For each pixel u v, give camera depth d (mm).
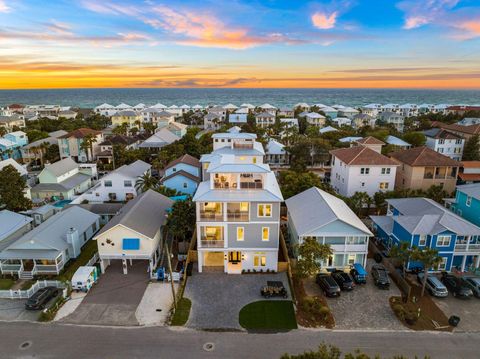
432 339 24672
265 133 105312
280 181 56188
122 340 24422
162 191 49812
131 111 141750
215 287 31172
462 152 75125
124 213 36312
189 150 78625
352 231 33062
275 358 22719
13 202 44438
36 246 33531
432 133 83625
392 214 44250
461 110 152625
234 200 31562
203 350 23438
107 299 29391
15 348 23578
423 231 33000
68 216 40094
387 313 27656
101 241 32250
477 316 27297
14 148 86438
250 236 32750
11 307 28328
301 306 28344
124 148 82625
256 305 28500
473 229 32938
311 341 24375
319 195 39875
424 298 29656
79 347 23719
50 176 57062
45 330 25469
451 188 52500
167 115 134875
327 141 83062
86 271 31359
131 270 34281
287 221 43156
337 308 28250
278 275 33281
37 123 122312
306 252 30078
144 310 27922
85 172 65125
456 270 34062
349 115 157875
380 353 23219
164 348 23625
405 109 175750
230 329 25594
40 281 30781
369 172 51562
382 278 31266
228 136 58125
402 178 54938
